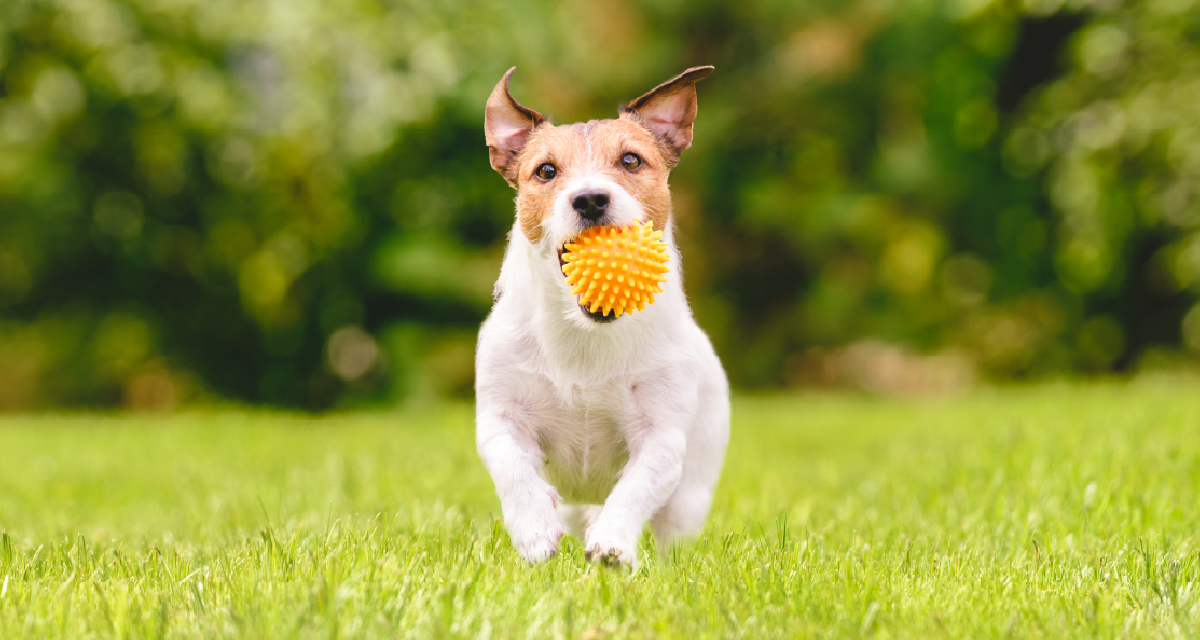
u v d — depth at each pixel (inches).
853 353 604.4
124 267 555.8
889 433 350.3
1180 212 504.7
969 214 593.0
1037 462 220.5
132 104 515.2
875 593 120.2
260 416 492.4
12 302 555.2
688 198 574.6
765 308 626.5
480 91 530.0
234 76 544.7
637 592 116.5
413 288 539.5
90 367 561.0
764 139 589.9
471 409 470.9
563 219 130.9
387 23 522.0
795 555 139.4
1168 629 107.7
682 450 139.5
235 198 550.0
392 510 190.1
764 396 592.4
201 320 574.9
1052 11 502.9
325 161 532.7
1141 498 178.4
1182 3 436.5
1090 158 500.4
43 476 270.8
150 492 246.7
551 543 126.6
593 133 144.6
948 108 579.5
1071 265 569.9
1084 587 126.6
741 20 564.1
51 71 507.2
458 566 126.1
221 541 164.1
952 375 589.6
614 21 566.9
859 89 575.2
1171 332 592.1
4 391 557.6
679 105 154.7
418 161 552.4
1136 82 477.1
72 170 524.7
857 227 561.3
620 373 140.5
